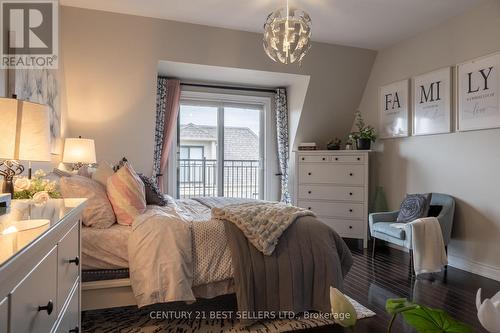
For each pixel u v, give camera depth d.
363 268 3.45
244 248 2.20
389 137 4.32
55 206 1.36
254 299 2.14
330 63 4.38
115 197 2.22
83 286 2.01
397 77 4.21
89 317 2.30
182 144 4.83
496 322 0.50
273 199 5.30
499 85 3.04
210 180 5.00
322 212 4.55
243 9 3.25
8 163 1.55
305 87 4.55
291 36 2.45
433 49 3.72
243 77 4.50
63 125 3.40
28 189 1.62
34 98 2.42
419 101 3.89
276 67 4.18
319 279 2.27
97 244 2.04
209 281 2.15
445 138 3.60
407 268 3.45
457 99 3.45
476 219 3.27
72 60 3.45
